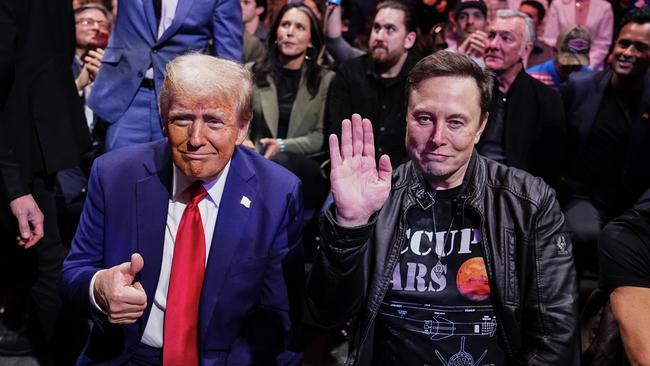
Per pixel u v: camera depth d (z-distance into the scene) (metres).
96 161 1.71
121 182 1.67
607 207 3.10
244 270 1.65
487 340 1.64
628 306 1.75
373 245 1.65
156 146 1.71
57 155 2.49
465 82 1.56
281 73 3.34
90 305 1.60
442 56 1.59
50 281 2.51
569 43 4.05
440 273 1.64
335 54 3.77
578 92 3.13
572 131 3.13
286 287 1.70
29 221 2.39
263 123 3.32
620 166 3.06
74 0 4.05
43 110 2.45
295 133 3.31
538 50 4.59
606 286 1.82
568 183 3.16
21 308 2.93
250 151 1.75
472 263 1.64
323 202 3.09
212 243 1.64
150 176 1.66
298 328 1.76
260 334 1.72
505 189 1.67
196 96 1.50
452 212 1.67
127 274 1.50
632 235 1.77
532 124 3.07
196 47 2.82
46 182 2.53
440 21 4.09
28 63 2.41
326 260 1.51
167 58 2.79
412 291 1.65
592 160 3.10
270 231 1.66
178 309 1.62
